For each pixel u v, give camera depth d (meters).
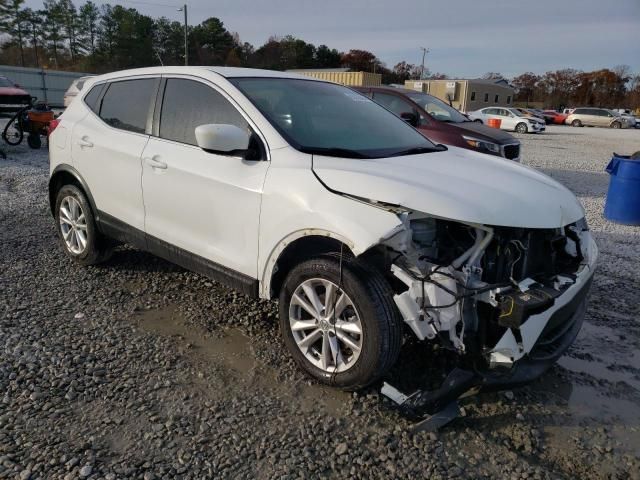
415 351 3.61
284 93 3.93
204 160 3.68
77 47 70.12
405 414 2.94
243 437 2.79
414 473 2.59
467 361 2.97
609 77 83.62
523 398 3.26
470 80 54.16
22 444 2.65
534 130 30.67
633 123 41.78
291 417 2.96
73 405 2.98
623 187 7.64
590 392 3.36
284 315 3.33
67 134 4.93
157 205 4.03
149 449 2.66
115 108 4.61
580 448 2.83
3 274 4.80
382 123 4.22
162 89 4.20
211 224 3.65
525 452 2.79
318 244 3.25
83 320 3.99
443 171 3.31
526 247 3.03
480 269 2.87
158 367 3.40
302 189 3.13
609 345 3.99
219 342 3.75
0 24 65.56
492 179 3.29
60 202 5.07
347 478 2.54
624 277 5.39
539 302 2.71
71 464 2.51
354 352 3.02
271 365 3.47
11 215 6.79
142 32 65.12
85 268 5.03
